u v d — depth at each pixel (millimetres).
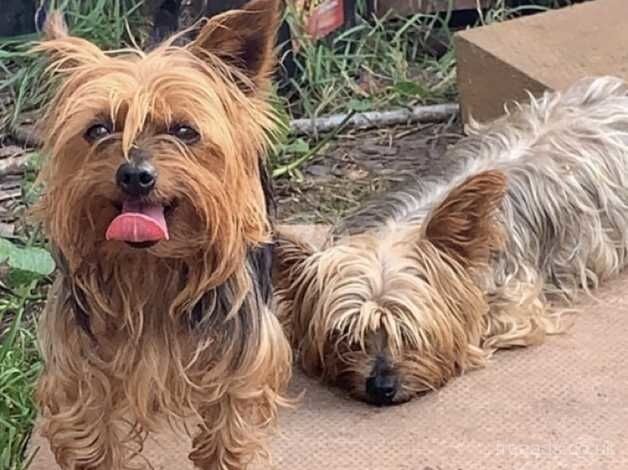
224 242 926
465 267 1231
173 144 892
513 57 1645
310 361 1226
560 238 1395
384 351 1186
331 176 1636
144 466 1109
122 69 901
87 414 1021
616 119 1495
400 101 1780
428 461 1115
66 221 915
